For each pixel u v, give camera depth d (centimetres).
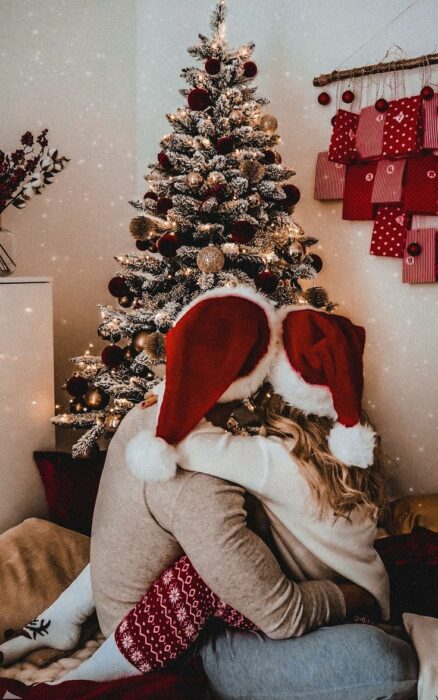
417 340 212
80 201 253
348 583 132
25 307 189
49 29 238
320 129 223
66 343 255
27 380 192
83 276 258
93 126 255
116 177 264
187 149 193
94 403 202
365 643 118
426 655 123
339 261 225
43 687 114
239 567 113
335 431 126
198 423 124
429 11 197
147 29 259
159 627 119
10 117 231
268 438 127
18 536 174
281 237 197
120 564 126
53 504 194
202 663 123
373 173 210
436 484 214
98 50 253
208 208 182
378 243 211
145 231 191
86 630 150
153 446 115
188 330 120
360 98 212
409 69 200
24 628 144
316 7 219
